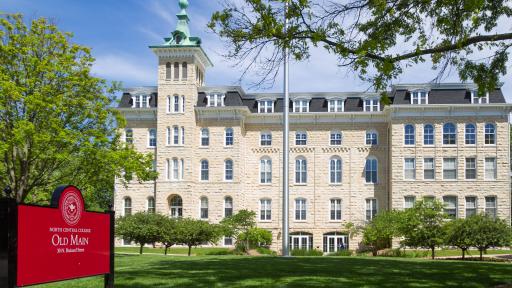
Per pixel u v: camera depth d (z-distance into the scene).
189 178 57.09
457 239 37.81
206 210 57.91
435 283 17.52
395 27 17.61
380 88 18.16
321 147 58.66
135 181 58.69
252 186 59.22
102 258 12.62
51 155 31.02
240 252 49.12
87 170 33.59
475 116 54.94
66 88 33.16
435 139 55.06
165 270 21.45
